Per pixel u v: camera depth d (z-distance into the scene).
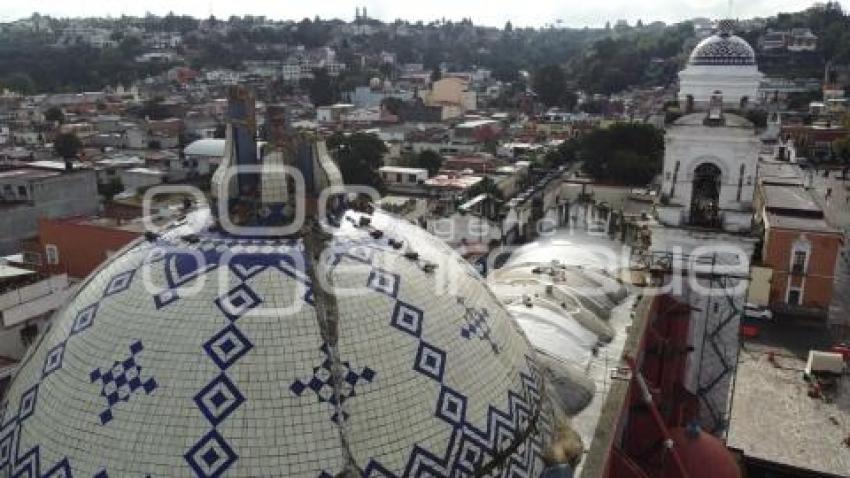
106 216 70.88
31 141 148.12
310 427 15.33
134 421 15.34
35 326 44.81
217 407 15.20
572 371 27.36
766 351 62.44
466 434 16.91
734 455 40.41
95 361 16.53
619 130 110.94
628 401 27.89
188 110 188.88
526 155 135.00
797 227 71.31
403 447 15.96
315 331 16.23
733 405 51.78
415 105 191.38
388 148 132.88
